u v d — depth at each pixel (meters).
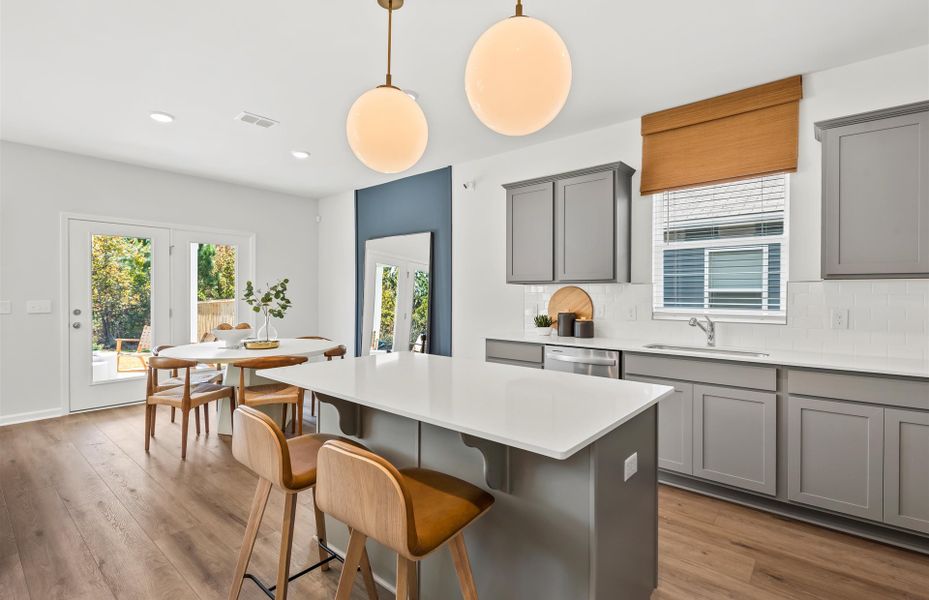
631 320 3.52
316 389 1.73
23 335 4.13
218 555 2.12
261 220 5.75
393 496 1.11
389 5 1.82
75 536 2.26
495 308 4.40
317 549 2.17
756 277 3.10
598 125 3.62
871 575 1.98
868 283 2.62
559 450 1.07
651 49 2.52
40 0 2.12
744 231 3.14
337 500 1.24
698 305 3.33
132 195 4.72
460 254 4.68
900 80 2.54
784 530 2.35
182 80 2.91
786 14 2.21
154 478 2.94
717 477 2.64
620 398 1.57
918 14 2.20
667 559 2.09
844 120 2.39
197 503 2.62
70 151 4.31
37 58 2.64
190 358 3.29
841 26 2.31
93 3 2.14
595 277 3.38
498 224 4.38
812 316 2.79
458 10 2.19
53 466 3.12
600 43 2.47
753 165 2.97
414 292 5.06
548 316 3.91
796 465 2.39
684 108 3.23
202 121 3.57
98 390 4.55
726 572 1.99
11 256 4.06
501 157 4.34
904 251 2.27
